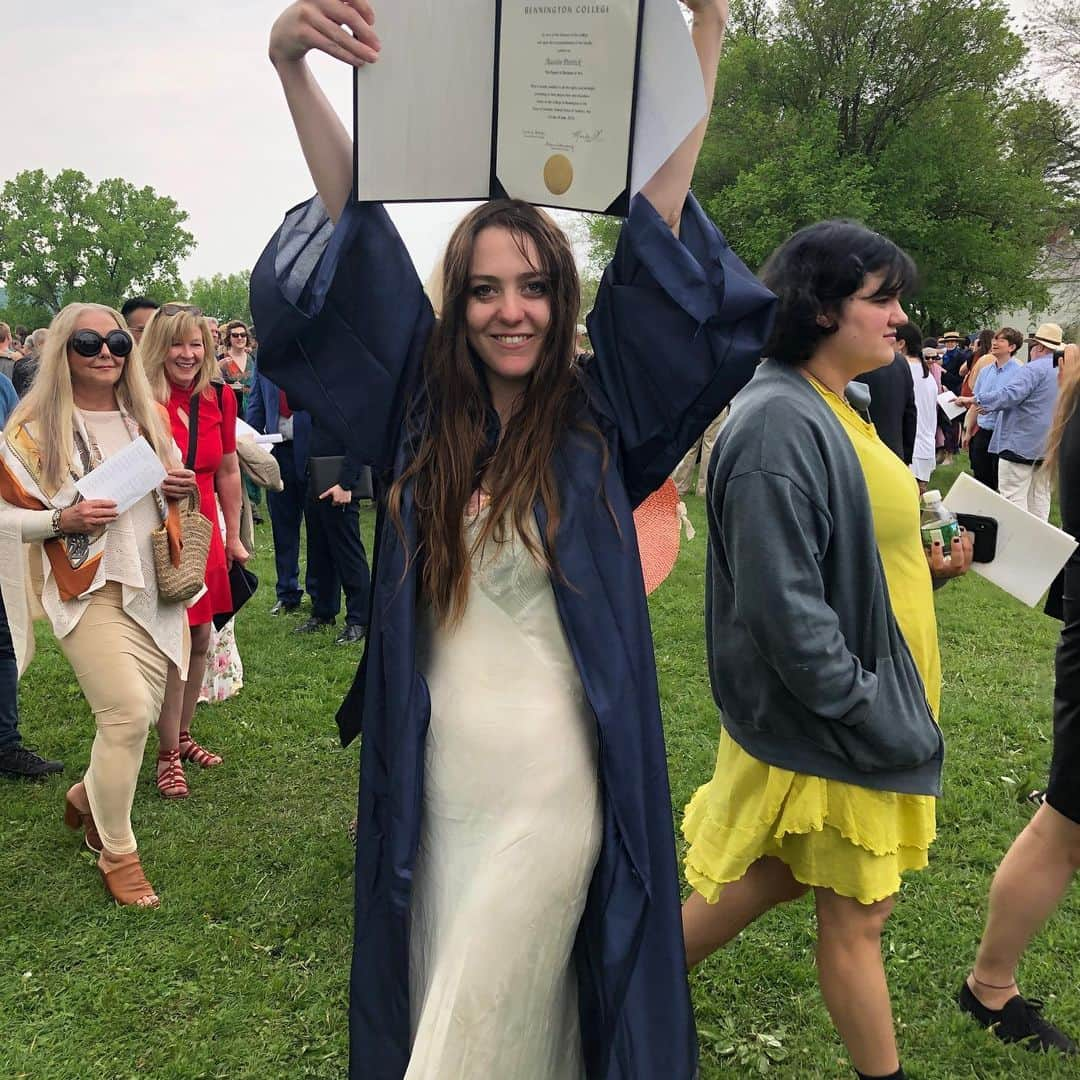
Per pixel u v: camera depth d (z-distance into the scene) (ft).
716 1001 8.39
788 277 6.22
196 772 13.12
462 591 5.44
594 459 5.39
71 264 239.91
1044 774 12.69
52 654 18.37
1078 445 7.50
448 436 5.50
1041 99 96.58
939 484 38.91
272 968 8.98
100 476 9.64
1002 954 7.80
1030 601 7.04
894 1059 6.57
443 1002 5.22
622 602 5.29
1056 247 98.27
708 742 13.71
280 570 21.53
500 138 5.39
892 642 6.16
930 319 90.58
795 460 5.77
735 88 95.91
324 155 5.45
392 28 5.07
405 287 5.66
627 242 5.27
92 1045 8.02
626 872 5.33
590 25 4.98
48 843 11.22
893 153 88.43
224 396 13.12
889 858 6.25
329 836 11.41
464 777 5.38
